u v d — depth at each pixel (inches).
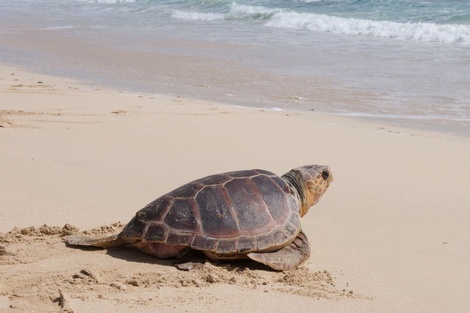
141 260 231.3
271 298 204.2
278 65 772.6
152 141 422.3
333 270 235.1
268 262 226.4
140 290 205.3
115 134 435.5
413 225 291.0
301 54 854.5
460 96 606.5
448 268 241.6
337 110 550.6
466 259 251.6
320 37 1016.2
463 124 505.4
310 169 261.6
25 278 209.8
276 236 232.8
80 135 428.8
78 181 331.3
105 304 191.9
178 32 1098.1
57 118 474.6
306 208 260.7
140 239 230.7
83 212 284.8
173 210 232.7
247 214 233.0
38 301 191.2
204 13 1322.6
